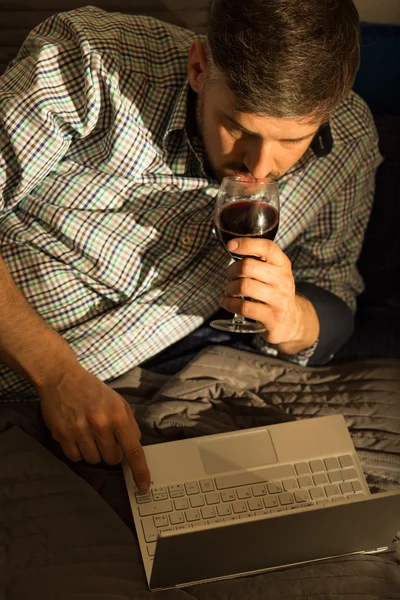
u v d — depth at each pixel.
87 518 1.13
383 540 1.11
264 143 1.13
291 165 1.22
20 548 1.08
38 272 1.36
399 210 1.76
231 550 0.98
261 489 1.15
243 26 1.02
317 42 1.01
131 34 1.34
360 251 1.77
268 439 1.21
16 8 1.68
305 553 1.08
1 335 1.21
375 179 1.76
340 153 1.53
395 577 1.10
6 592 1.04
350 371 1.48
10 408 1.32
